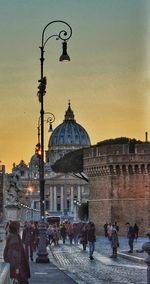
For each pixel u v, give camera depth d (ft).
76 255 175.83
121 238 302.45
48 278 98.43
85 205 467.93
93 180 363.35
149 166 333.62
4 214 385.50
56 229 251.39
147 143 335.06
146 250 60.23
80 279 98.07
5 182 620.90
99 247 221.25
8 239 61.52
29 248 154.81
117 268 126.11
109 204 344.08
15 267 60.44
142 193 333.42
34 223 189.78
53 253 186.39
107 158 342.85
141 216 333.62
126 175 339.77
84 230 200.03
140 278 102.68
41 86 145.28
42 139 152.66
